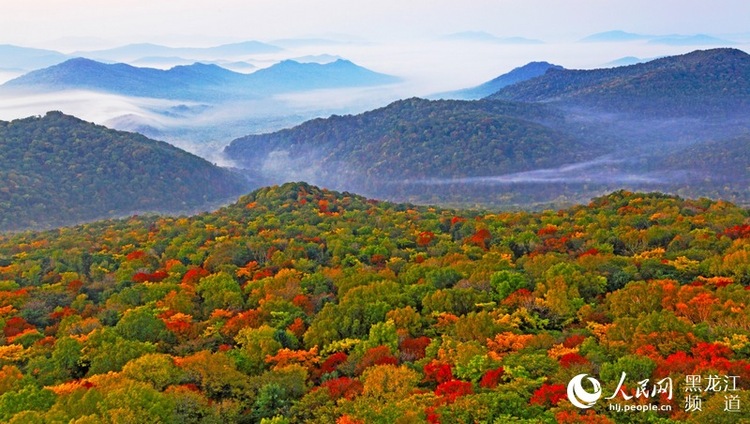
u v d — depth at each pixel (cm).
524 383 3538
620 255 7275
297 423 3572
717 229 8025
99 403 3538
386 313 5128
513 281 5734
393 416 3344
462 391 3519
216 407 3703
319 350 4784
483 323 4612
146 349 4619
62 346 4700
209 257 8262
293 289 6231
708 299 4678
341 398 3672
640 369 3472
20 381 4203
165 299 6109
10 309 6309
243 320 5353
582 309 5059
